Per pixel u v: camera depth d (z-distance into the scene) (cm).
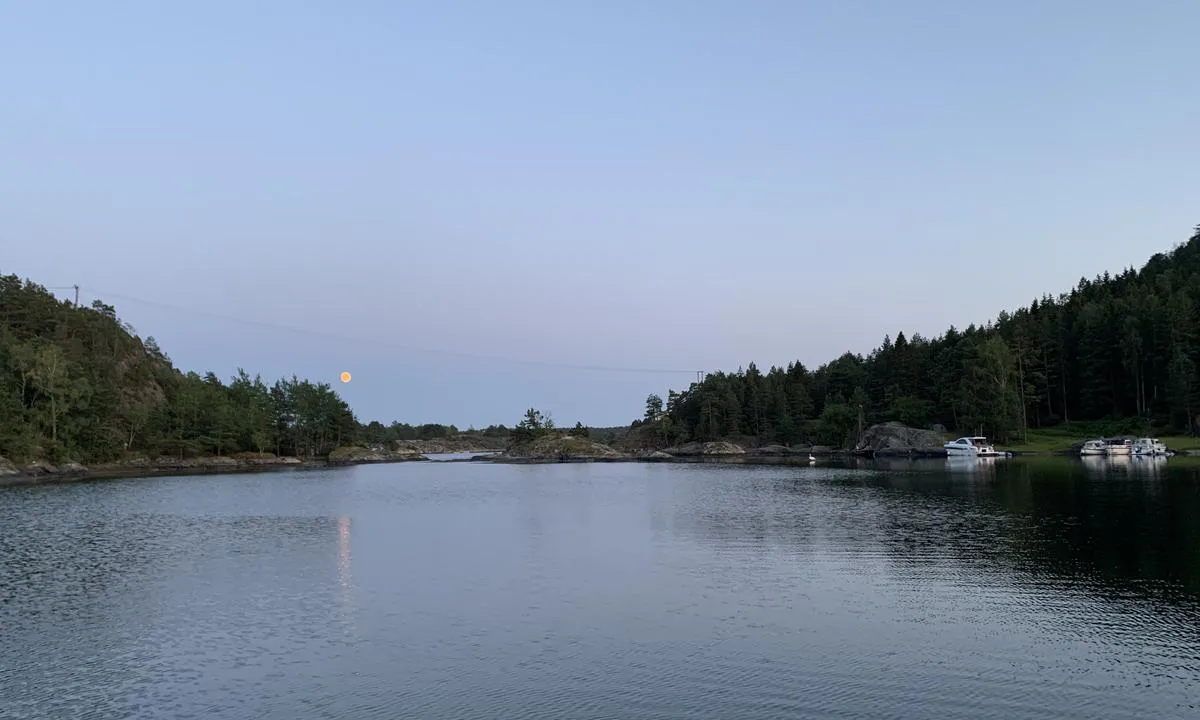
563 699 2180
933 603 3175
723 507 7081
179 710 2164
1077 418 17550
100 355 19138
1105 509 5941
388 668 2472
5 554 4738
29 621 3108
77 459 15300
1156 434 15175
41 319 19025
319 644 2741
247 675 2433
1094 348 17012
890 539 4828
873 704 2108
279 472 16138
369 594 3500
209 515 7000
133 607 3316
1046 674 2319
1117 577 3588
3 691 2325
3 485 11656
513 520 6350
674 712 2075
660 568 4028
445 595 3459
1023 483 8588
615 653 2578
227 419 19250
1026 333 18175
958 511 6194
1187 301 15988
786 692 2205
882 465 13912
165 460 17762
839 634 2753
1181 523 5100
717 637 2736
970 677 2305
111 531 5853
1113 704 2091
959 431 17638
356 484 11869
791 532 5247
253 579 3875
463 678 2366
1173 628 2764
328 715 2108
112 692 2305
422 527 5928
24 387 14688
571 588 3569
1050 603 3139
